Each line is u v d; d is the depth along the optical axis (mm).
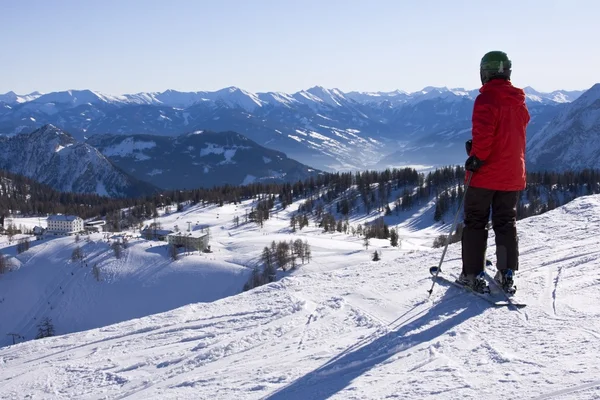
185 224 149750
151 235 121375
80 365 5258
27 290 96750
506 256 5523
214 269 95000
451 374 3672
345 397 3541
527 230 9516
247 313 6324
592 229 8836
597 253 7070
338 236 117562
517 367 3643
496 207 5664
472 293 5707
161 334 5945
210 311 6680
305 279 7777
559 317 4680
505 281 5520
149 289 92750
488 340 4281
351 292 6586
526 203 128875
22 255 109812
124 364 5129
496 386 3367
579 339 4047
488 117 5250
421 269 7465
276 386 4004
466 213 5754
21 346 6266
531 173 150875
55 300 93062
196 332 5855
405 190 155000
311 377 4082
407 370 3891
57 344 6152
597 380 3244
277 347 4969
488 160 5453
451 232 5879
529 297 5406
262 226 136875
